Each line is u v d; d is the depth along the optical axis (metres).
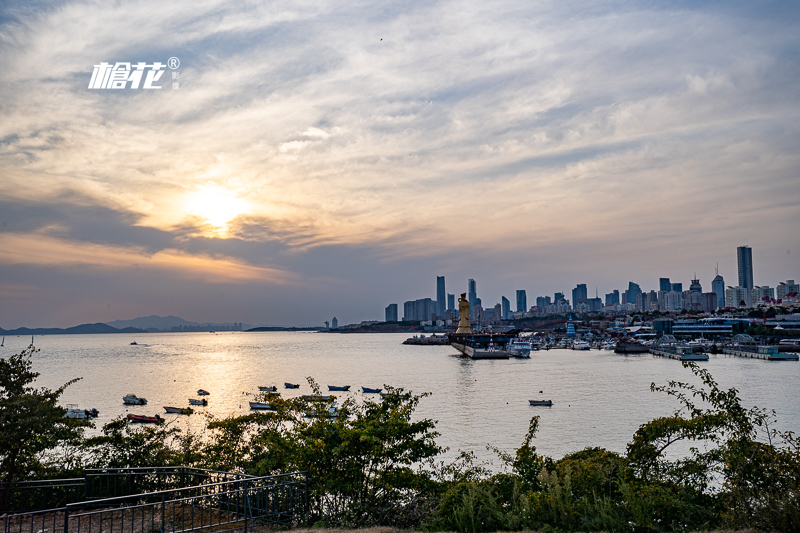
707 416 16.03
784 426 56.03
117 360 197.38
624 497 14.88
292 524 16.45
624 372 125.62
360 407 21.03
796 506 13.01
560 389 92.62
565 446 49.56
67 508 14.12
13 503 18.80
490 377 118.31
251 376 133.50
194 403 86.38
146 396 95.56
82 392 101.12
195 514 17.83
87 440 21.16
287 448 18.53
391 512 16.67
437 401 79.75
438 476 19.66
